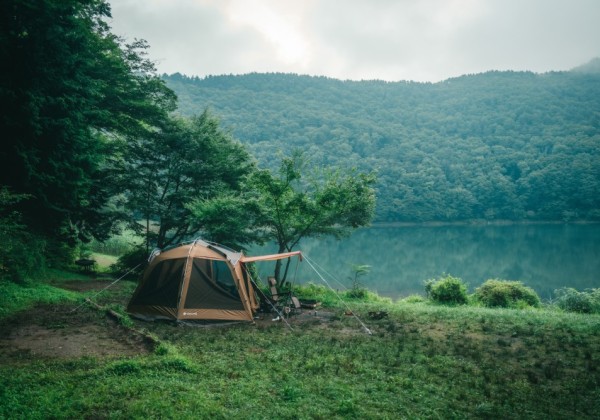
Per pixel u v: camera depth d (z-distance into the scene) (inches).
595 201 4409.5
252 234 826.8
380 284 1315.2
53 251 790.5
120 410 232.2
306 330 479.2
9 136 588.4
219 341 405.7
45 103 620.1
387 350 392.2
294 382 293.6
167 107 943.7
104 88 806.5
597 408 275.9
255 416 237.1
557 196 4512.8
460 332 485.4
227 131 990.4
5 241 575.8
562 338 454.6
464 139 6614.2
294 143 6008.9
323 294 823.1
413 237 3132.4
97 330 408.8
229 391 271.6
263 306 589.6
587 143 5378.9
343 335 456.4
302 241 2763.3
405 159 5605.3
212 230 765.3
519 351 400.8
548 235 3230.8
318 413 245.8
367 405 264.4
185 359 318.7
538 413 264.5
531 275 1572.3
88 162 702.5
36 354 334.0
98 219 848.9
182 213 870.4
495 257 2058.3
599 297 808.9
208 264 513.3
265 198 770.2
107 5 816.9
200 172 877.8
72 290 630.5
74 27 646.5
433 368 344.2
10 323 418.3
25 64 593.0
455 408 267.7
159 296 503.5
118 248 1369.3
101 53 829.2
